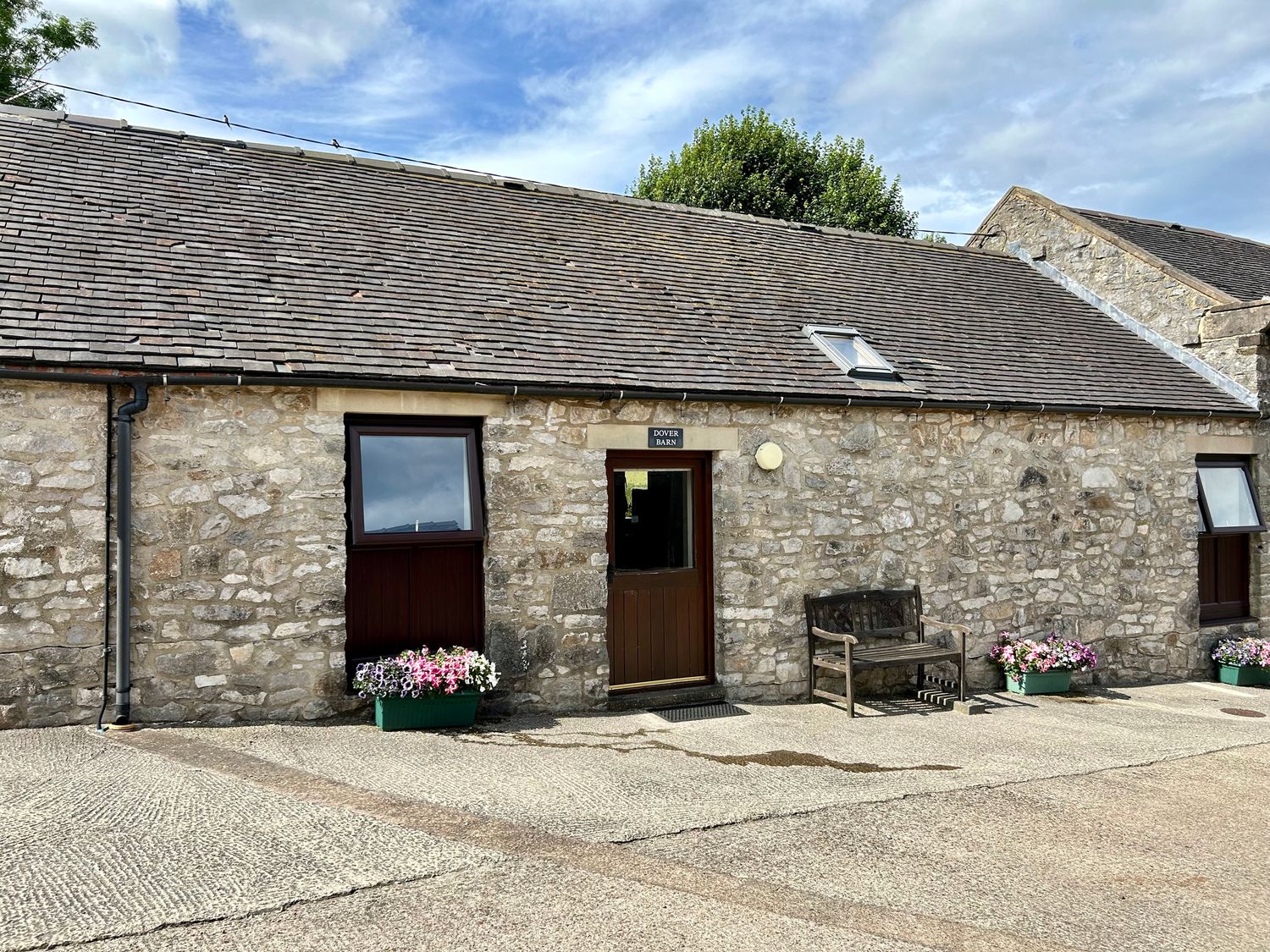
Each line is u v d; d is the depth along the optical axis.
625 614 7.44
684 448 7.34
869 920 3.61
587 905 3.57
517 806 4.66
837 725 6.93
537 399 6.82
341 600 6.22
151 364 5.63
